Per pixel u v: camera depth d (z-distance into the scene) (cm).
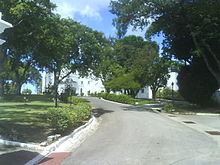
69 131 1330
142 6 3017
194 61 3212
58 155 950
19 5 1369
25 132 1236
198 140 1233
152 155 934
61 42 1698
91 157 915
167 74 5097
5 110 2223
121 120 2006
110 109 3141
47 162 854
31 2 1434
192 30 2923
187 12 2922
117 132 1447
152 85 5109
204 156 923
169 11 3016
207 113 2733
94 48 2766
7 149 962
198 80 3219
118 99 4725
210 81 3206
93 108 3269
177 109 3062
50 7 1625
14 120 1594
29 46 1562
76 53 2723
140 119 2073
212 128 1691
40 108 2447
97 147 1076
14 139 1086
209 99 3331
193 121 2078
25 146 1005
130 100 4297
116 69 5900
